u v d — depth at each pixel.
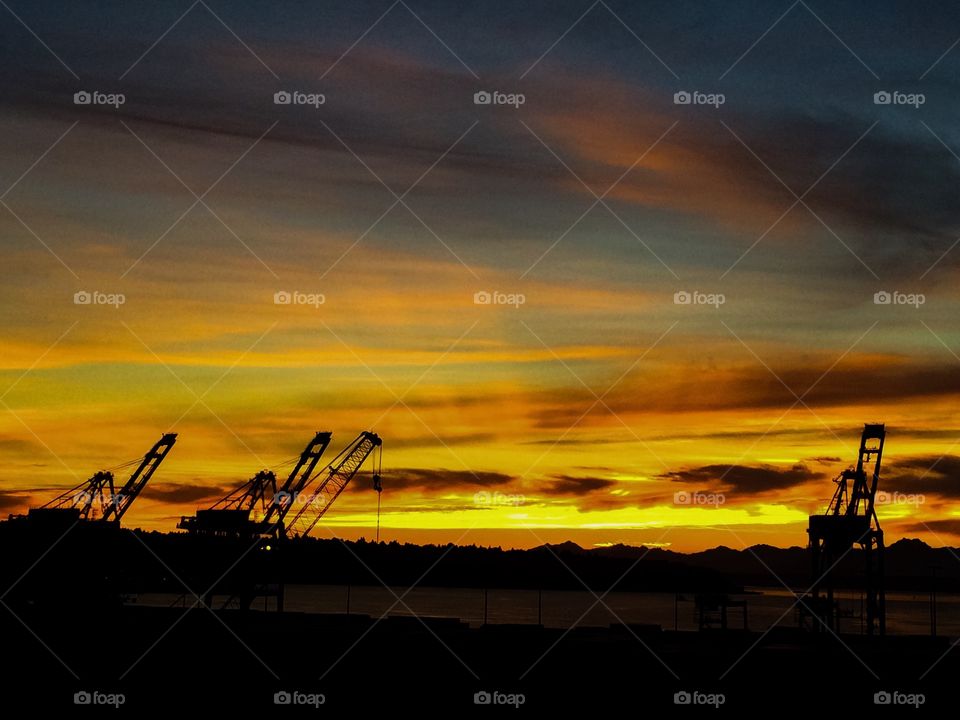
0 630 123.69
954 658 99.69
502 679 101.00
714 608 154.88
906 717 91.44
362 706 96.25
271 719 92.00
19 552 129.62
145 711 94.19
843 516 138.12
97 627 125.62
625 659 101.00
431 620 135.00
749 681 97.44
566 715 93.75
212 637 116.88
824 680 96.44
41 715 92.31
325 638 112.25
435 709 94.94
